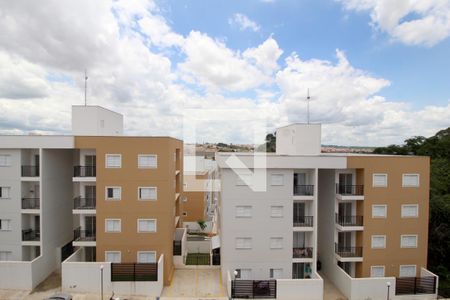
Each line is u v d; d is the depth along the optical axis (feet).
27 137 69.10
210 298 64.08
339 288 70.33
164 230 70.85
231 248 70.54
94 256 76.95
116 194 70.59
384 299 65.46
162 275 67.56
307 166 70.33
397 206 71.97
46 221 71.72
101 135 77.25
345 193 73.41
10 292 63.82
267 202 70.74
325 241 79.10
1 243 70.18
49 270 72.84
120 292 64.69
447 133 144.36
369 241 71.26
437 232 81.61
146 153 70.95
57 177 76.95
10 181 70.33
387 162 71.77
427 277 67.21
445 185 102.73
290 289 64.03
